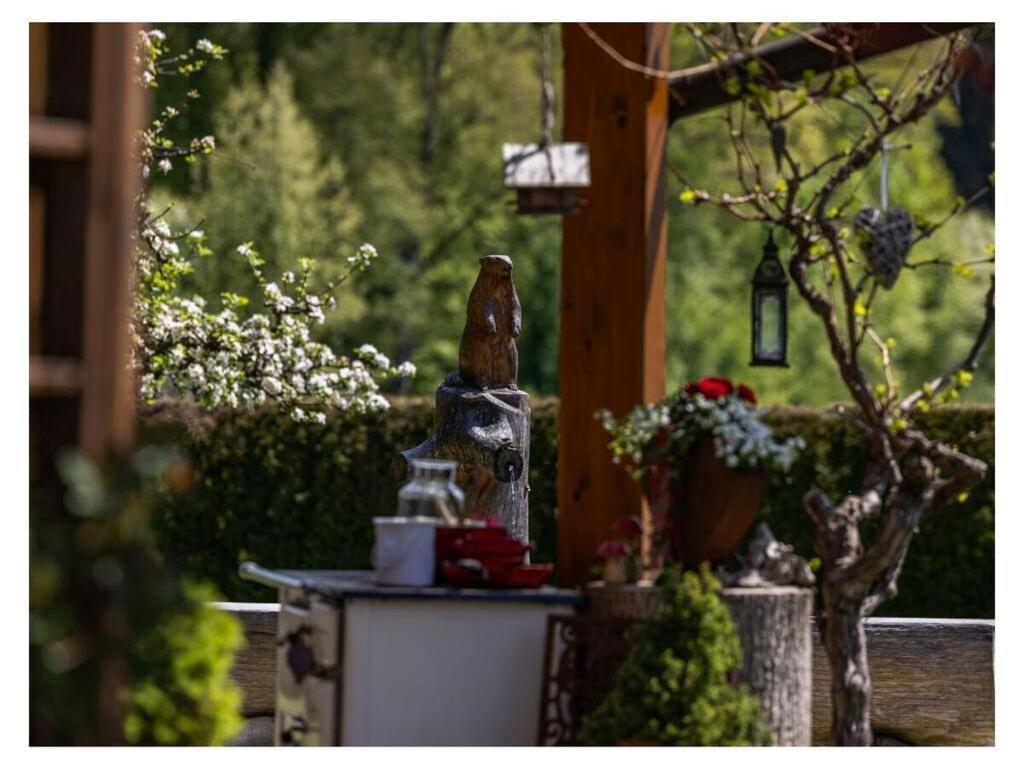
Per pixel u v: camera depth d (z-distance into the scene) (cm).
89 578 561
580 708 698
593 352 755
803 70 837
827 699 1061
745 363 2986
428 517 735
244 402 1255
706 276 3023
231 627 629
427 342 2920
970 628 1080
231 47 2747
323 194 2755
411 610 698
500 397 962
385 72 2909
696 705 657
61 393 584
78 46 591
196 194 2541
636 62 750
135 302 1100
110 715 567
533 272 2947
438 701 697
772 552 729
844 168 778
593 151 758
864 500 767
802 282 780
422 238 2902
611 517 748
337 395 1295
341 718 695
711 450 720
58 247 588
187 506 1538
